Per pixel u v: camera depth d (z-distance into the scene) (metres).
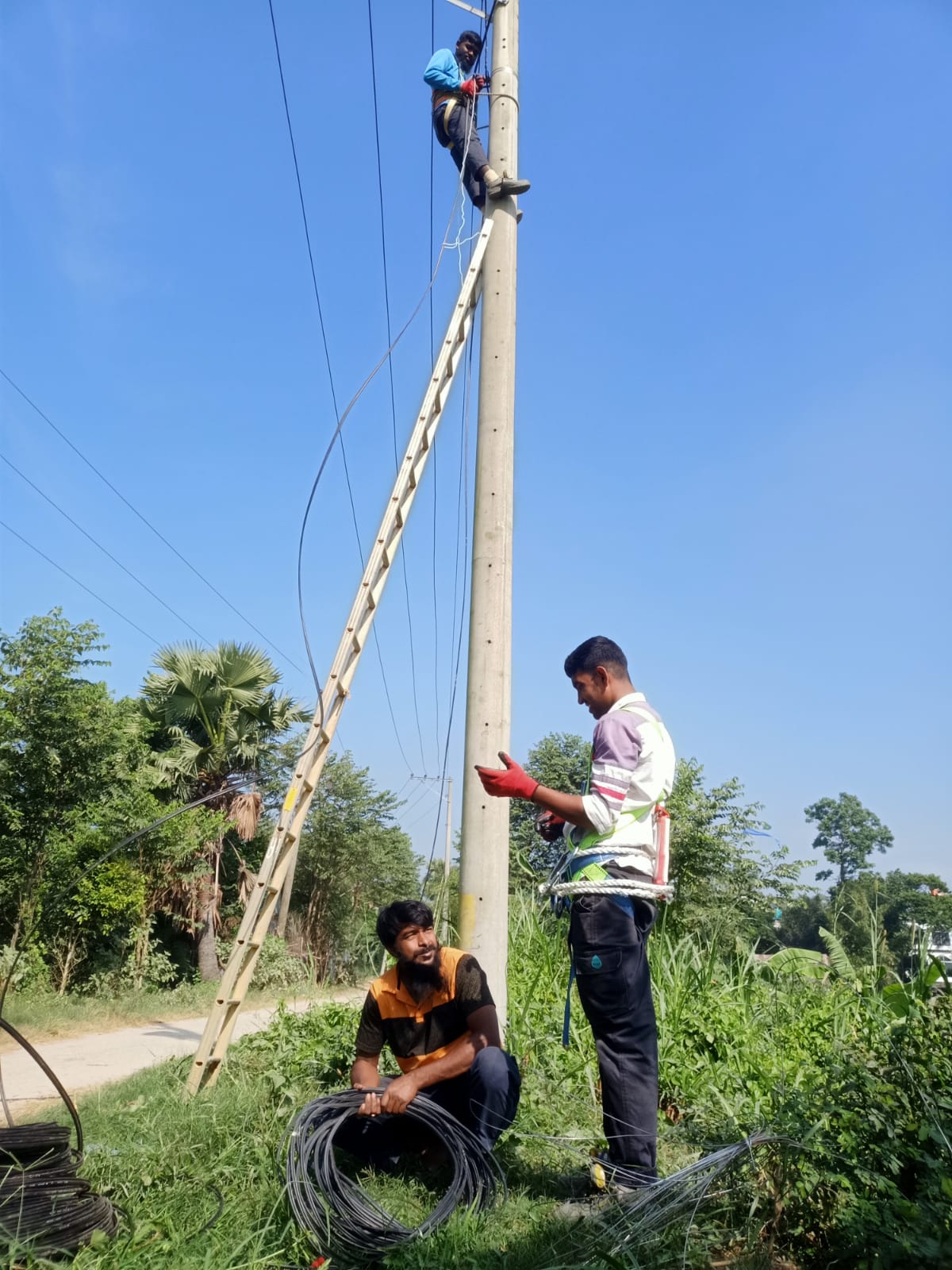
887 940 5.91
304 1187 3.08
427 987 3.71
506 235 6.38
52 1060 8.39
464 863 5.35
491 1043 3.62
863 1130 3.24
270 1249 2.93
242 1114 4.04
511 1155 3.83
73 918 16.12
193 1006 15.35
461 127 6.78
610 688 3.77
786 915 15.14
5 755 14.67
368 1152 3.64
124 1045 9.84
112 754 16.22
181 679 21.34
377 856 26.89
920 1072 3.47
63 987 15.52
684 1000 5.71
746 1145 3.13
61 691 15.12
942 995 4.07
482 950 5.20
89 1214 2.85
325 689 5.54
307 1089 4.50
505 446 5.96
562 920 6.84
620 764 3.48
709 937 8.25
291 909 26.09
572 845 3.63
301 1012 6.79
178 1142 3.68
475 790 5.41
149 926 18.06
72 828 15.46
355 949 8.30
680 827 14.75
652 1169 3.32
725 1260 2.98
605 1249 2.88
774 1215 3.06
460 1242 2.95
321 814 26.86
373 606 5.83
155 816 17.64
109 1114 4.25
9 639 15.24
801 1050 5.18
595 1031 3.44
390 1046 3.83
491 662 5.61
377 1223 3.02
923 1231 2.70
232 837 23.34
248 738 22.09
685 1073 4.82
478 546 5.80
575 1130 4.16
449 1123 3.39
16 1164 2.87
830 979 6.86
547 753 26.56
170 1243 2.82
